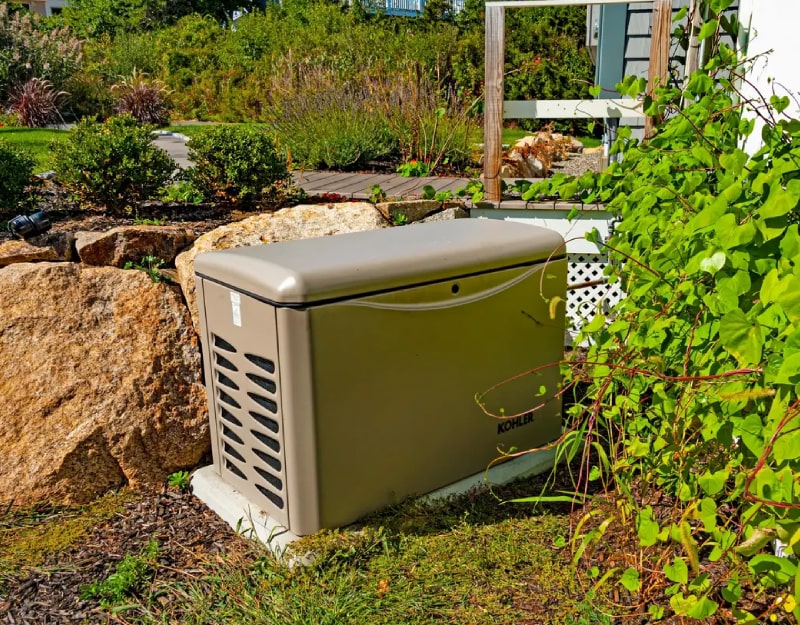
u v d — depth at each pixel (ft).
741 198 7.07
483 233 9.98
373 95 27.40
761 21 10.86
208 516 9.65
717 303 6.51
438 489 9.59
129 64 52.70
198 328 11.50
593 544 7.43
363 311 8.27
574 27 51.11
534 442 10.57
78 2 83.30
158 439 10.55
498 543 8.63
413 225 10.76
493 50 14.80
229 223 13.75
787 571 5.41
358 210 13.78
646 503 8.07
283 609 7.62
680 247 7.65
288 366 7.98
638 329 7.93
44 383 10.37
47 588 8.23
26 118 37.63
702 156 8.32
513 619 7.43
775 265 6.31
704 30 10.05
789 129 7.32
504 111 15.26
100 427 10.25
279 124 27.48
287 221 13.23
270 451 8.69
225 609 7.70
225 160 15.53
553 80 46.39
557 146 31.58
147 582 8.24
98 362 10.66
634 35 22.17
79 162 14.24
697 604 5.82
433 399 9.21
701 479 5.98
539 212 15.26
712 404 6.70
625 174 10.41
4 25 44.75
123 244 12.07
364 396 8.52
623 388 8.94
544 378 10.45
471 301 9.27
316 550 8.29
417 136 24.99
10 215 14.21
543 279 10.04
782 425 5.12
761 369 5.70
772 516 5.62
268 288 7.93
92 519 9.60
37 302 10.84
